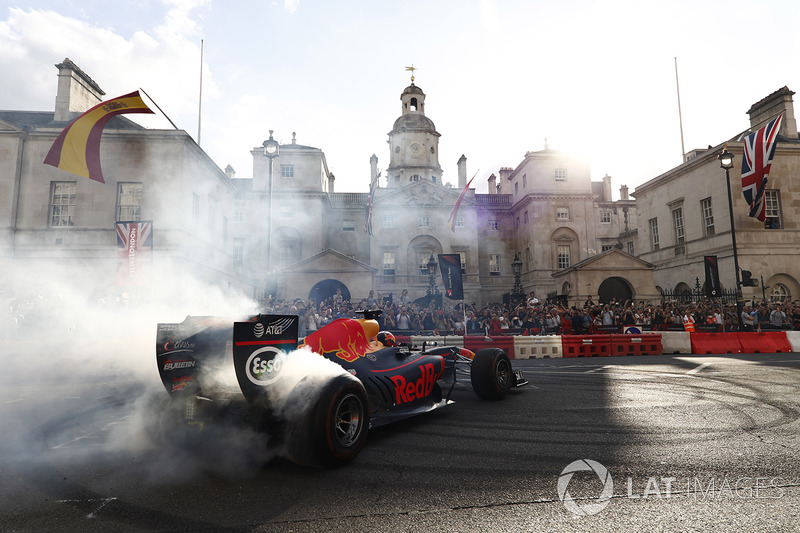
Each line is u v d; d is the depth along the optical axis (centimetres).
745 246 2278
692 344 1372
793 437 421
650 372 896
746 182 2192
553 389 704
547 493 293
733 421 485
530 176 4006
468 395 661
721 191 2366
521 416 518
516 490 299
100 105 1325
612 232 4541
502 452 382
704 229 2494
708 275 2030
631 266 2592
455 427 471
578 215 3925
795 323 1769
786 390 679
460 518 258
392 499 285
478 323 1827
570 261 3888
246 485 309
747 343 1390
